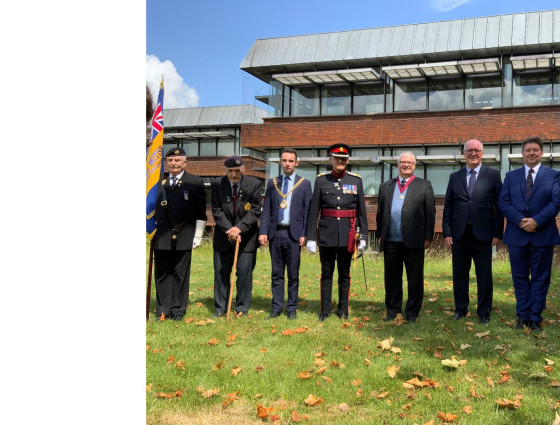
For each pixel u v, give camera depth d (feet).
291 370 15.44
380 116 87.86
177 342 18.89
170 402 12.64
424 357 16.96
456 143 82.74
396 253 24.07
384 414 12.01
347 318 23.90
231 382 14.24
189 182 23.58
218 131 133.69
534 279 21.39
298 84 93.15
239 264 24.82
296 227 24.22
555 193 21.24
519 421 11.44
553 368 15.44
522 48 82.02
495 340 19.25
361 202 24.34
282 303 24.45
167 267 23.59
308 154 92.17
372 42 90.07
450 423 11.39
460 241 23.88
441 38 86.33
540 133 78.38
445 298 29.22
